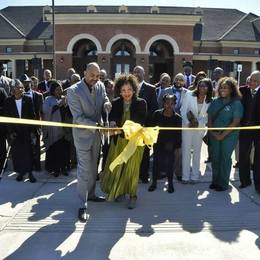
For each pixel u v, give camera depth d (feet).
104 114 20.74
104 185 20.16
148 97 25.50
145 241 16.12
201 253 15.14
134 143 18.58
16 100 24.44
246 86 24.95
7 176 25.71
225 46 147.13
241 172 23.49
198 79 27.61
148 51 124.67
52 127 25.73
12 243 15.98
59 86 26.73
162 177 23.34
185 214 19.11
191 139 24.09
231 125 22.35
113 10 141.18
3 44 147.02
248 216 18.90
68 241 16.11
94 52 135.03
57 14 122.01
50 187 23.47
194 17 123.85
